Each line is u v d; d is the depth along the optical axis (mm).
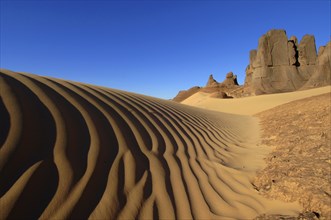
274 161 5191
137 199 3023
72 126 3865
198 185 3809
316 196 3334
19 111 3543
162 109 8281
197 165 4574
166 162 4262
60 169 2879
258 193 3779
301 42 65562
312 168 4430
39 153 2959
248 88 65812
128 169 3545
